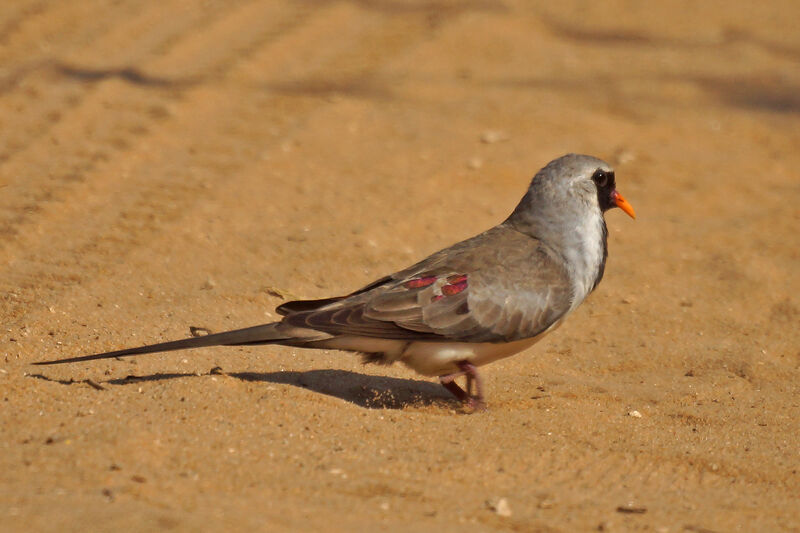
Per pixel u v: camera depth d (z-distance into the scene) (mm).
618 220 16297
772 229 16016
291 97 20531
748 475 8734
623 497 8023
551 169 10617
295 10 25625
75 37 22984
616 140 19609
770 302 13531
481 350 10078
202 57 22250
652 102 21781
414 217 15602
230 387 9539
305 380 10422
